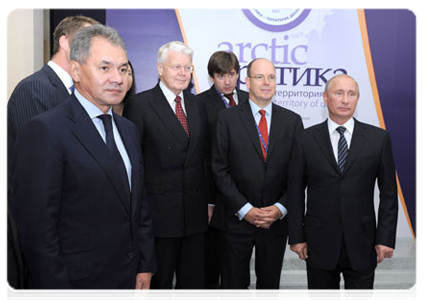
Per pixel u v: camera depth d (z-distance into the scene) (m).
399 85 4.36
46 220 1.28
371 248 2.09
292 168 2.21
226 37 4.26
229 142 2.43
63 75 1.77
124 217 1.45
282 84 4.30
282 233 2.42
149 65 4.24
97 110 1.46
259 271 2.46
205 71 4.28
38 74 1.74
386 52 4.33
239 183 2.41
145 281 1.63
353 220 2.06
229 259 2.44
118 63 1.39
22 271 1.30
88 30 1.40
